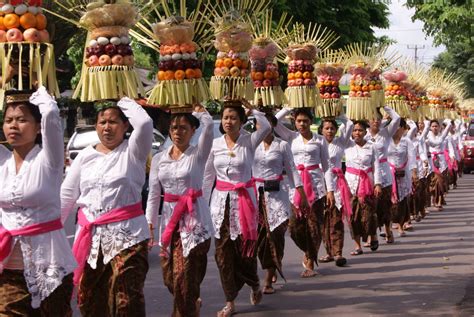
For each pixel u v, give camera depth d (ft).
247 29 25.11
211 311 25.82
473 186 79.41
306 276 31.35
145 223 18.86
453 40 57.57
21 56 15.87
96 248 18.56
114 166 18.54
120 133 18.78
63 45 20.79
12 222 16.15
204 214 22.16
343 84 41.65
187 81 21.90
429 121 53.36
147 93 22.77
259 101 27.09
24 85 16.20
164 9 22.57
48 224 16.22
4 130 16.14
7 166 16.26
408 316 24.63
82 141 49.90
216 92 24.85
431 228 46.96
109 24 18.78
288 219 27.94
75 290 20.29
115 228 18.44
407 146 43.24
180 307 22.06
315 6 76.28
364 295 27.84
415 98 47.73
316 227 31.19
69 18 19.81
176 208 21.91
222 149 25.04
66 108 71.41
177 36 21.77
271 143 27.76
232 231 24.79
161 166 22.15
